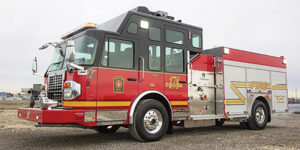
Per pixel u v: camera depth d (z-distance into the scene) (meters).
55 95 5.66
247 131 8.15
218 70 7.60
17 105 27.62
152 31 6.30
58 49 6.39
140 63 5.99
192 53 7.20
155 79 6.17
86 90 5.13
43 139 6.44
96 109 5.23
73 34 6.32
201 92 7.10
